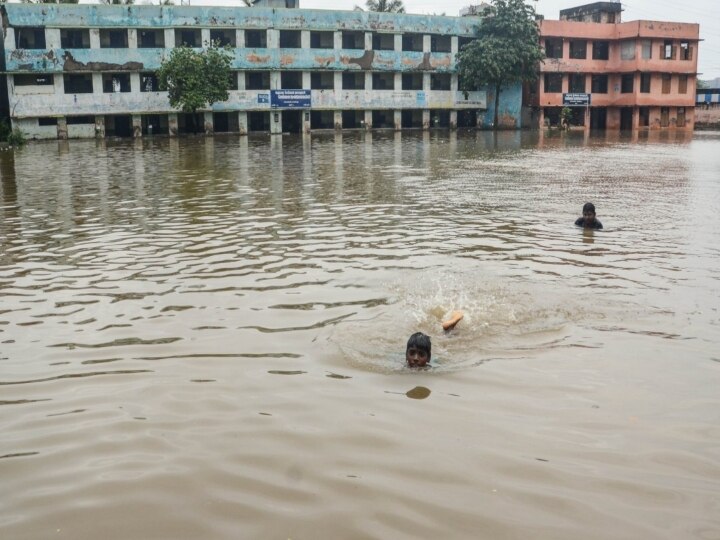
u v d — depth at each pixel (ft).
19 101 149.89
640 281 28.02
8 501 12.92
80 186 62.95
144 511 12.52
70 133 155.63
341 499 12.83
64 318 23.86
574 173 73.67
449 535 11.72
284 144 127.75
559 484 13.28
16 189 60.95
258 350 20.54
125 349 20.79
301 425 15.80
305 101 172.45
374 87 183.73
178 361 19.79
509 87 190.60
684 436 15.19
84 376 18.83
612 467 13.92
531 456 14.35
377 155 99.86
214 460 14.30
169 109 160.35
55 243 36.88
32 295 26.76
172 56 152.87
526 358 19.77
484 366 19.20
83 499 12.94
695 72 200.23
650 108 200.34
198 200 53.06
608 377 18.35
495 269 30.04
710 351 20.20
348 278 28.58
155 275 29.58
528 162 88.12
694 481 13.38
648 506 12.53
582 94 196.85
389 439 15.10
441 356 19.93
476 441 14.99
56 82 152.25
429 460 14.20
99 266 31.40
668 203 50.98
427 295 25.86
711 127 223.10
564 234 38.58
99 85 155.43
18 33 150.41
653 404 16.75
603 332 21.88
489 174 72.54
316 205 50.08
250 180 67.00
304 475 13.69
